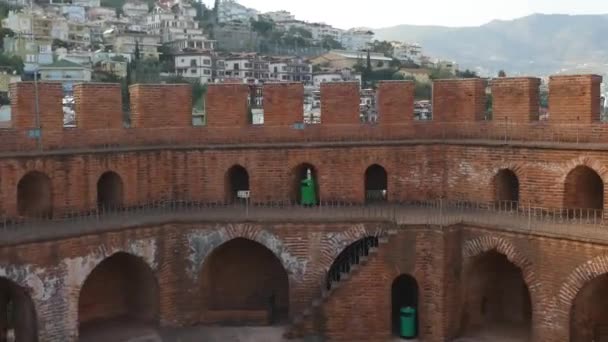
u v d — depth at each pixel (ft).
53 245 99.45
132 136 123.54
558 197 110.22
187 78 403.34
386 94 126.62
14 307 105.29
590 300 99.96
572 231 97.66
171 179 124.67
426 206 122.31
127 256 115.24
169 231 113.19
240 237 114.32
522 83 117.19
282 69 471.21
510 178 120.06
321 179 125.08
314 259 113.70
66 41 486.38
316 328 108.27
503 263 115.34
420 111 228.02
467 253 107.76
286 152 124.77
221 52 538.06
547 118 121.90
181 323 114.73
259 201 125.59
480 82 123.95
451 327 107.14
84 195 115.14
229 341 107.86
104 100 120.37
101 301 118.42
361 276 107.34
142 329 112.98
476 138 122.83
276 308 125.18
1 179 105.70
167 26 609.42
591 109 110.01
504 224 104.47
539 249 99.55
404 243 106.83
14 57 358.84
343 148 124.36
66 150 114.32
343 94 126.21
